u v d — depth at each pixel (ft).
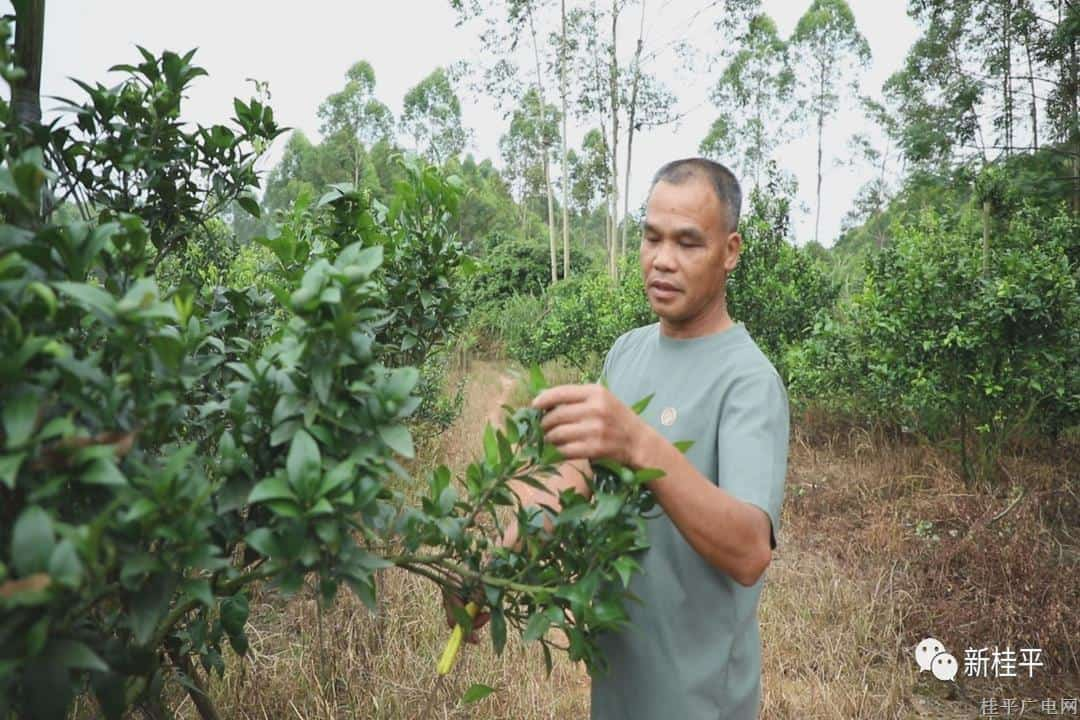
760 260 24.07
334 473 2.89
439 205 6.09
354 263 3.22
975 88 39.34
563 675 10.38
